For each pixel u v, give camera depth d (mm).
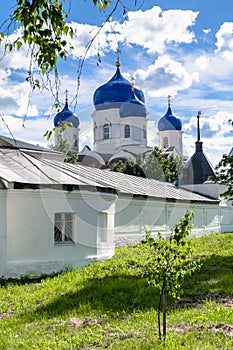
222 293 8945
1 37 4062
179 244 5695
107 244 14094
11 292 9969
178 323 6660
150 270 5746
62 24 4004
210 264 12914
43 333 6699
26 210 12062
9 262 11672
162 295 6047
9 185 11805
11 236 11812
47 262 12133
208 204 26094
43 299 9133
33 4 3770
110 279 10641
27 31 3941
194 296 8852
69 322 7285
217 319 6645
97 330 6629
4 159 14398
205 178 29969
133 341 5801
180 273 5711
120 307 8102
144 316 7289
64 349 5812
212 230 26453
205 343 5473
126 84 36938
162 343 5535
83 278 10898
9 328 7105
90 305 8258
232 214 29938
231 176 17672
